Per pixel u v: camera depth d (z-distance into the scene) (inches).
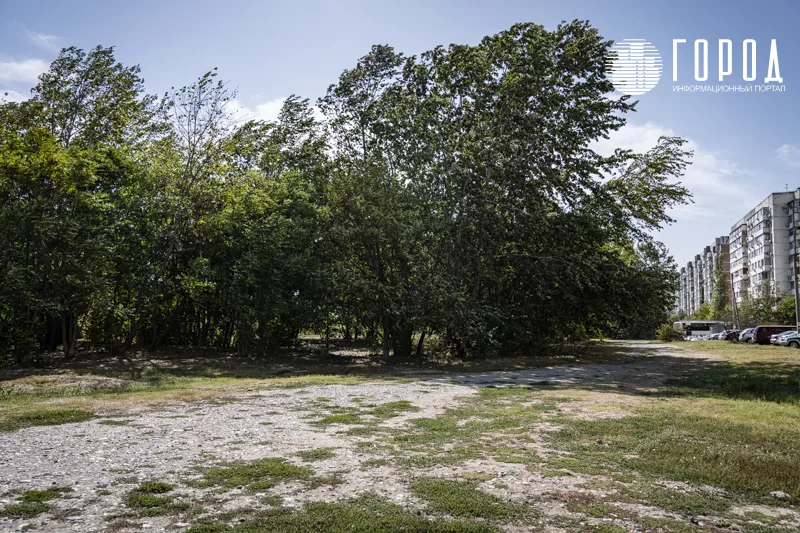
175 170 1115.9
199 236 1135.6
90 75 1226.0
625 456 327.6
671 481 281.7
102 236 936.3
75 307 911.7
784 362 1087.6
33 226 847.7
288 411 486.3
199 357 1095.6
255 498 246.5
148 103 1291.8
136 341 1208.2
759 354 1336.1
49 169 903.7
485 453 334.3
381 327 1175.6
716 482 278.7
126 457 315.9
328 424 425.7
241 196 1136.2
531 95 1114.7
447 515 229.1
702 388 679.1
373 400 559.2
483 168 1133.1
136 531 207.6
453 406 523.8
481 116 1179.3
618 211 1240.8
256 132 1310.3
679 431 393.7
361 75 1248.2
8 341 843.4
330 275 1062.4
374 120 1230.9
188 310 1267.2
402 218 1082.1
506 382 743.7
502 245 1185.4
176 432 388.5
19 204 870.4
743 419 441.4
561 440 371.9
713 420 432.8
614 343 2137.1
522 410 496.1
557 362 1082.7
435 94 1160.2
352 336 1779.0
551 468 300.2
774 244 3644.2
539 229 1127.6
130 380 722.8
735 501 254.2
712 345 1884.8
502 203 1126.4
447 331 1130.7
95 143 1178.6
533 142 1123.3
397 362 1091.3
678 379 777.6
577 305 1203.2
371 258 1141.7
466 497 247.8
